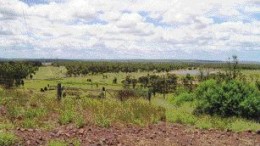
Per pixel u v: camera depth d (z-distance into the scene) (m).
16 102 14.51
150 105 17.22
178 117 14.42
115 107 15.49
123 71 154.12
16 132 9.35
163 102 23.38
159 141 10.34
